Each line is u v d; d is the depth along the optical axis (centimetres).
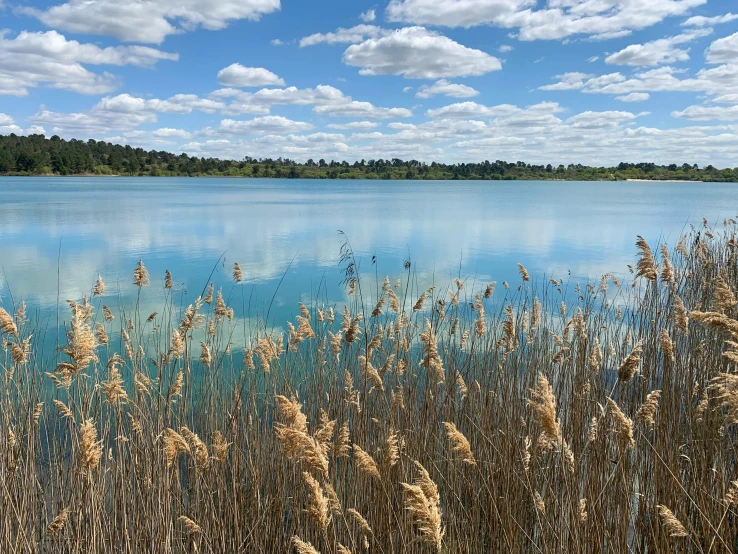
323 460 407
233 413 666
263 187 11306
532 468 593
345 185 13525
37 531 595
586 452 564
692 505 528
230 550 573
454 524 550
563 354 794
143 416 680
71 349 584
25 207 5034
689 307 1155
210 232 3603
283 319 1558
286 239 3347
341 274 2294
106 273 2245
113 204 5594
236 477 615
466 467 651
